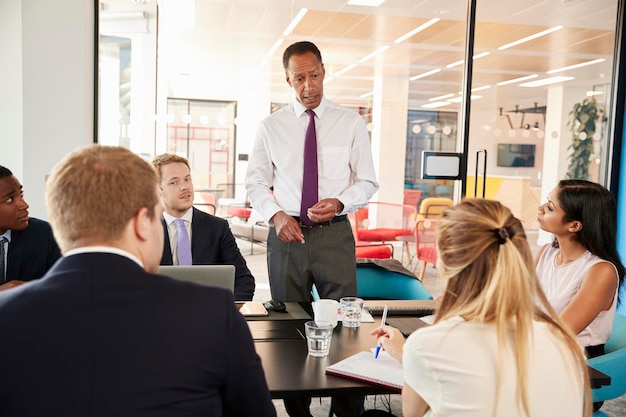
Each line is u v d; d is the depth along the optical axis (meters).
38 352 0.84
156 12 3.95
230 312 0.95
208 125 4.54
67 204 0.91
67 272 0.89
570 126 5.94
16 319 0.85
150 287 0.91
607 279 2.03
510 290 1.08
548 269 2.28
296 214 2.60
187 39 5.59
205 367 0.90
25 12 3.24
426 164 4.18
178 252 2.56
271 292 2.64
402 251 5.64
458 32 5.77
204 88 4.52
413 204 5.77
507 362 1.05
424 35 5.89
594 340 2.06
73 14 3.29
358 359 1.59
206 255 2.62
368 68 6.55
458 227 1.14
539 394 1.06
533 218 5.82
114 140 3.62
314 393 1.39
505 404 1.04
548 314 1.30
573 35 5.75
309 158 2.57
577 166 5.57
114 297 0.88
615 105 4.34
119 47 3.67
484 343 1.07
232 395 0.98
